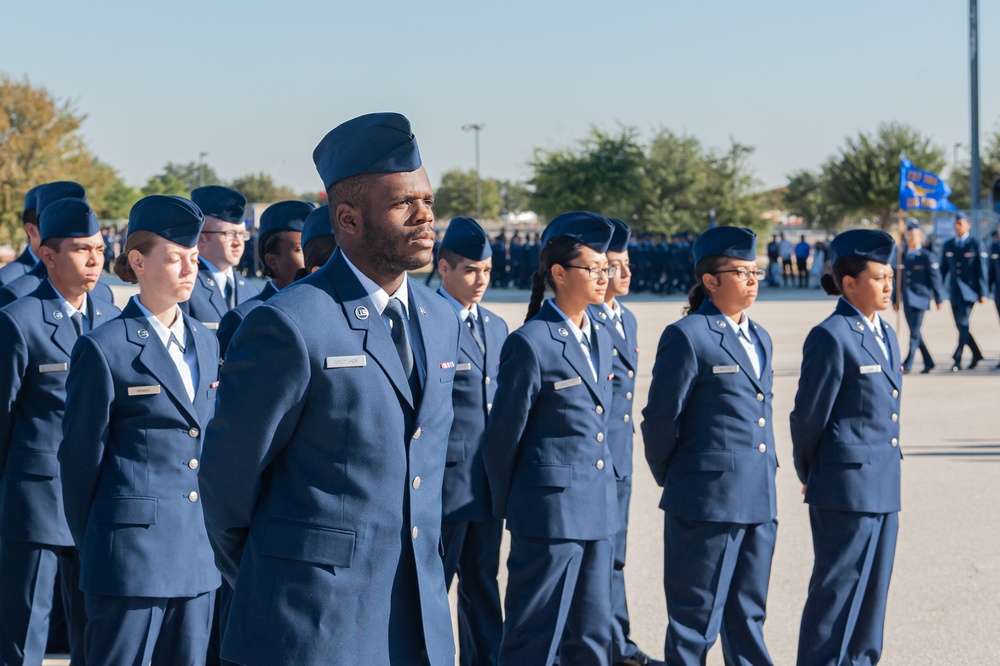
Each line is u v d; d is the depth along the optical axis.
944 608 5.93
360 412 2.71
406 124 2.72
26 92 45.31
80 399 4.05
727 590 4.74
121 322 4.18
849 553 4.73
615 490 4.74
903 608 5.93
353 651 2.71
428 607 2.82
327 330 2.70
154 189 88.06
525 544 4.54
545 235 4.75
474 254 5.38
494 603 5.39
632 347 5.88
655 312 25.38
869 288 4.78
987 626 5.66
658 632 5.71
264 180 79.50
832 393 4.70
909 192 20.61
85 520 4.14
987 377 14.56
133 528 4.07
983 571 6.53
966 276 15.22
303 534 2.71
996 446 10.00
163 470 4.14
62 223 4.81
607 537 4.60
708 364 4.71
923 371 15.10
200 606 4.27
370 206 2.72
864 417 4.75
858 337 4.77
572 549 4.52
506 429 4.54
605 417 4.69
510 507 4.59
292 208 5.38
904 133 49.31
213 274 6.42
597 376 4.67
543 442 4.56
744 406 4.73
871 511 4.69
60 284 4.89
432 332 2.90
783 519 7.76
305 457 2.73
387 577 2.77
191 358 4.30
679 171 51.84
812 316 23.62
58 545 4.77
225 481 2.72
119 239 46.75
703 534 4.68
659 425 4.73
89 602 4.12
